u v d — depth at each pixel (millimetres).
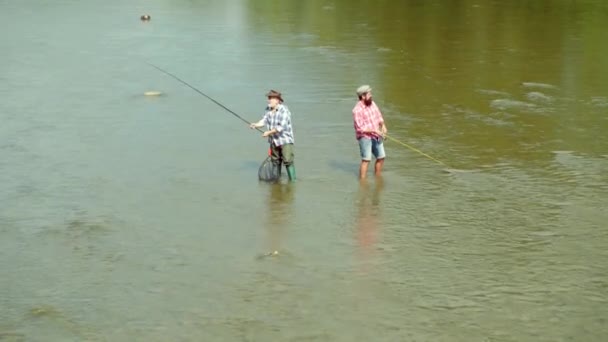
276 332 13797
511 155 24141
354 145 25438
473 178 21969
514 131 26828
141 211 19594
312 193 20844
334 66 38625
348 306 14703
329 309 14594
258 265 16453
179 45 45688
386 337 13602
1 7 68125
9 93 33062
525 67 38000
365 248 17297
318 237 17922
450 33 48969
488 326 13984
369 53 42062
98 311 14602
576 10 59844
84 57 42156
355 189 21094
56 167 23031
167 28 53375
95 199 20453
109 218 19156
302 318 14289
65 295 15219
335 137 26375
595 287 15477
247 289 15406
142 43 46750
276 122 21391
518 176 22156
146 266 16469
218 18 58469
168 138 26234
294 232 18219
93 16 61281
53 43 47094
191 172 22641
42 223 18828
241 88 34125
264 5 66750
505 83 34562
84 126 27672
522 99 31500
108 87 34438
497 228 18375
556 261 16625
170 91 33656
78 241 17766
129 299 15055
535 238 17812
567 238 17812
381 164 22203
